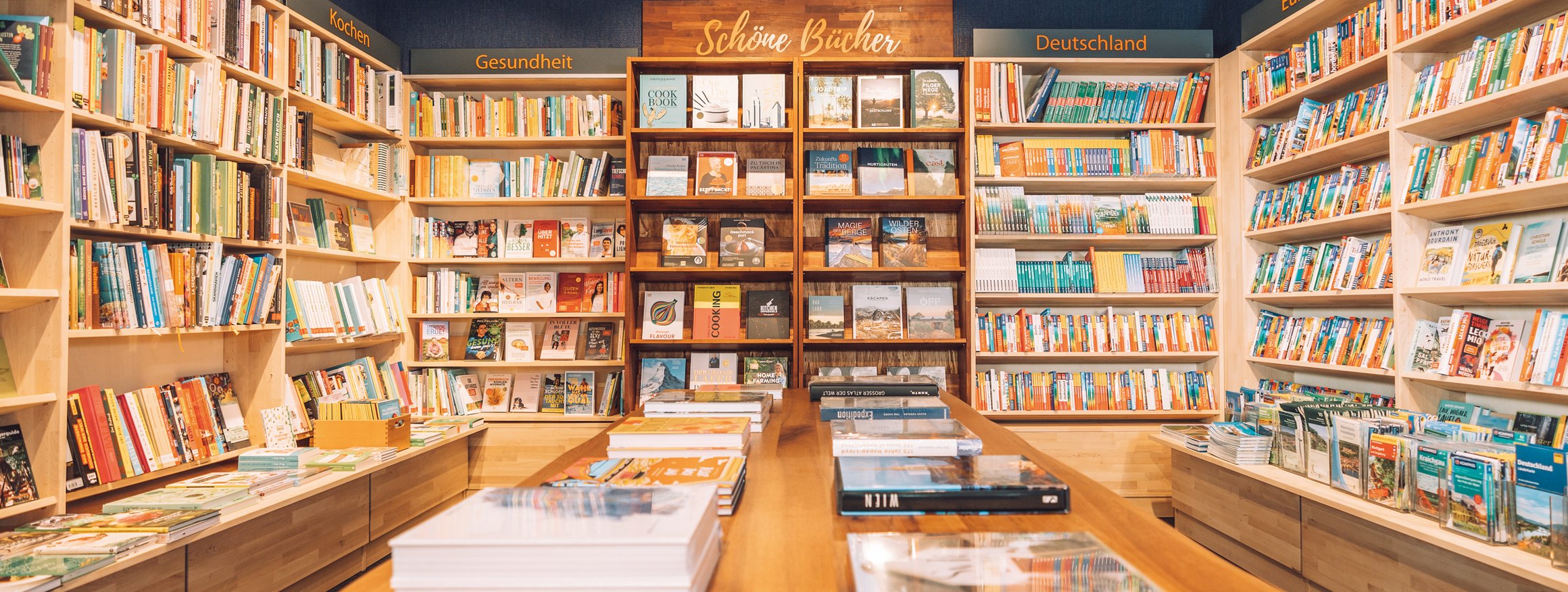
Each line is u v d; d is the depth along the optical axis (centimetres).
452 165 432
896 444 139
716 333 419
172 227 271
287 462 284
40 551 193
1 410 225
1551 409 266
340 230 387
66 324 233
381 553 334
